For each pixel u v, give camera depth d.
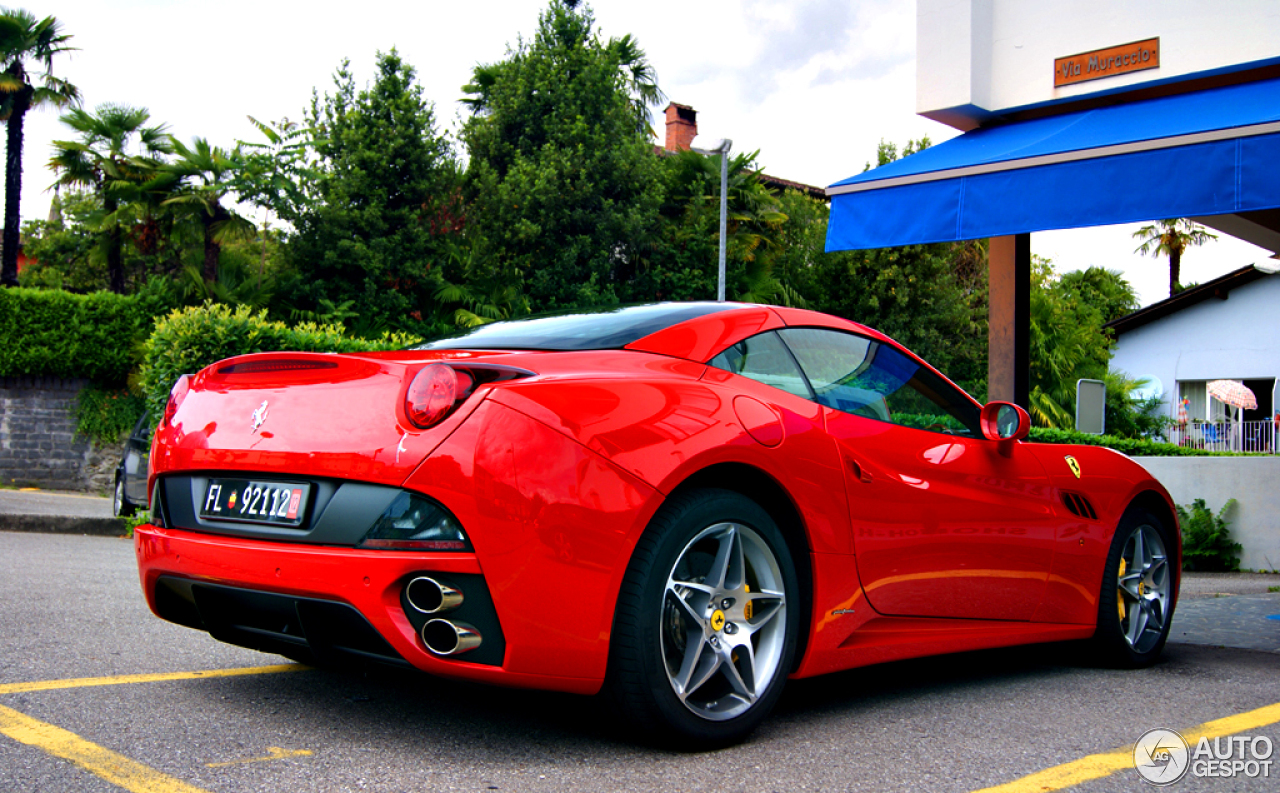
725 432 2.36
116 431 14.70
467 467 2.03
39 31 22.58
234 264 18.00
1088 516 3.53
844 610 2.64
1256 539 7.90
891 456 2.83
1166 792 2.12
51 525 9.05
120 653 3.26
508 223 19.95
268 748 2.21
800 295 22.66
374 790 1.93
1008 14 7.14
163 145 19.62
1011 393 7.04
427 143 18.70
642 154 21.06
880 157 22.59
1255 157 4.52
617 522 2.12
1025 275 7.07
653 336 2.57
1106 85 6.67
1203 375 25.48
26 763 2.04
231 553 2.24
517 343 2.62
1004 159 5.31
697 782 2.05
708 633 2.30
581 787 1.99
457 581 2.02
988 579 3.12
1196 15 6.29
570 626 2.08
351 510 2.11
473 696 2.74
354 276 18.36
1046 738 2.54
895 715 2.75
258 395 2.42
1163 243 36.69
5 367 14.10
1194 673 3.58
